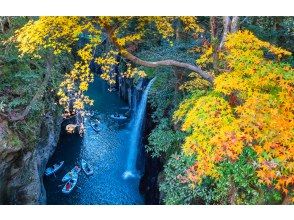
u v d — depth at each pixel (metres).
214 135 4.92
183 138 8.41
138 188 12.75
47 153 12.59
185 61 9.21
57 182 13.03
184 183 6.91
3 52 9.52
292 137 4.47
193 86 8.59
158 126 9.73
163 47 10.72
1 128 8.61
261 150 4.45
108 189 12.75
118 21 6.18
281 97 4.91
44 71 10.83
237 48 5.77
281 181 4.38
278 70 5.17
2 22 9.89
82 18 6.00
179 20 9.42
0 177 8.47
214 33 6.77
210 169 4.82
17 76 9.82
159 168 10.58
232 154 4.41
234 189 5.87
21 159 9.19
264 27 9.49
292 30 8.60
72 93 10.06
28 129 9.64
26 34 5.80
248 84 5.14
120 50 6.32
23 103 9.25
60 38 6.79
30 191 10.03
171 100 10.41
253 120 4.56
